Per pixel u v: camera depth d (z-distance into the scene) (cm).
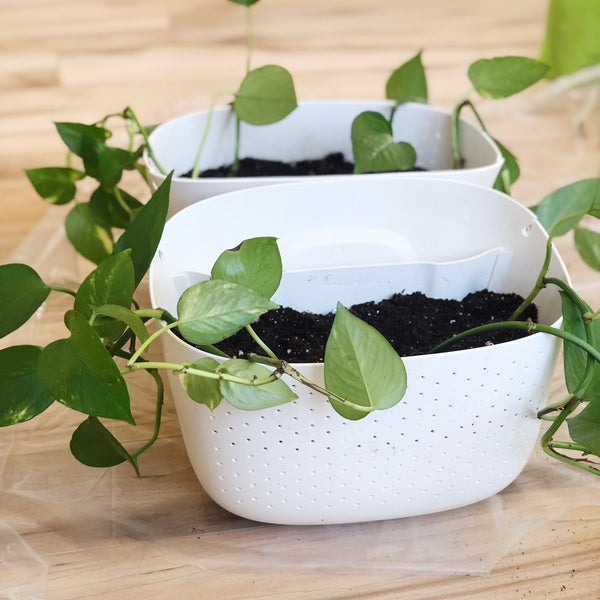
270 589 149
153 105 271
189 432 144
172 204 167
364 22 335
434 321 158
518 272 160
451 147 186
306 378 137
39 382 138
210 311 133
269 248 137
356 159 175
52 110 270
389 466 145
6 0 357
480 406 142
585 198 170
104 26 334
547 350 141
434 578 150
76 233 179
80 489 160
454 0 354
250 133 190
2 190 226
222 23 335
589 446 140
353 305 161
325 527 155
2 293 140
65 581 150
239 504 149
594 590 149
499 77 176
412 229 166
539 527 155
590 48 243
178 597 148
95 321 137
